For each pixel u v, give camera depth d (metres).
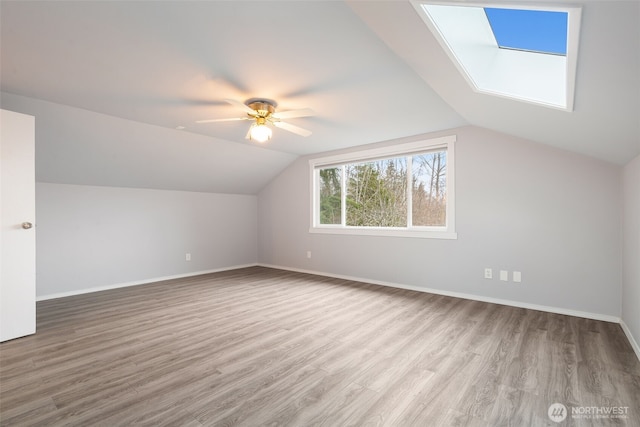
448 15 1.32
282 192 5.66
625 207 2.60
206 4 1.51
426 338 2.44
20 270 2.48
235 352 2.21
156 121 3.40
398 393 1.70
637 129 1.65
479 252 3.50
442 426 1.44
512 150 3.28
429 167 4.00
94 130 3.33
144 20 1.65
